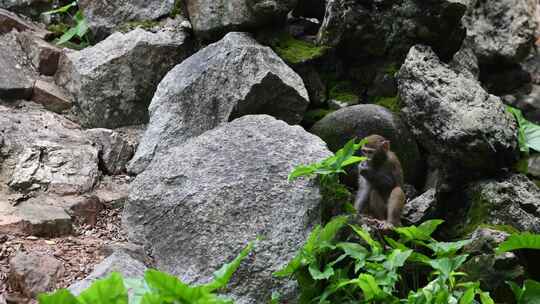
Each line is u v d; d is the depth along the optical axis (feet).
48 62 25.35
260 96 22.20
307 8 27.25
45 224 18.83
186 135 22.39
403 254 17.11
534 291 17.47
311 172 17.95
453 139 21.83
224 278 15.40
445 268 17.03
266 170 18.95
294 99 22.57
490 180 22.24
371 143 21.04
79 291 16.19
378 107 22.89
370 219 19.67
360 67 25.13
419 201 22.00
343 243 17.49
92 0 26.84
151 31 25.77
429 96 22.39
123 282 13.78
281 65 23.09
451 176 22.61
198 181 19.31
